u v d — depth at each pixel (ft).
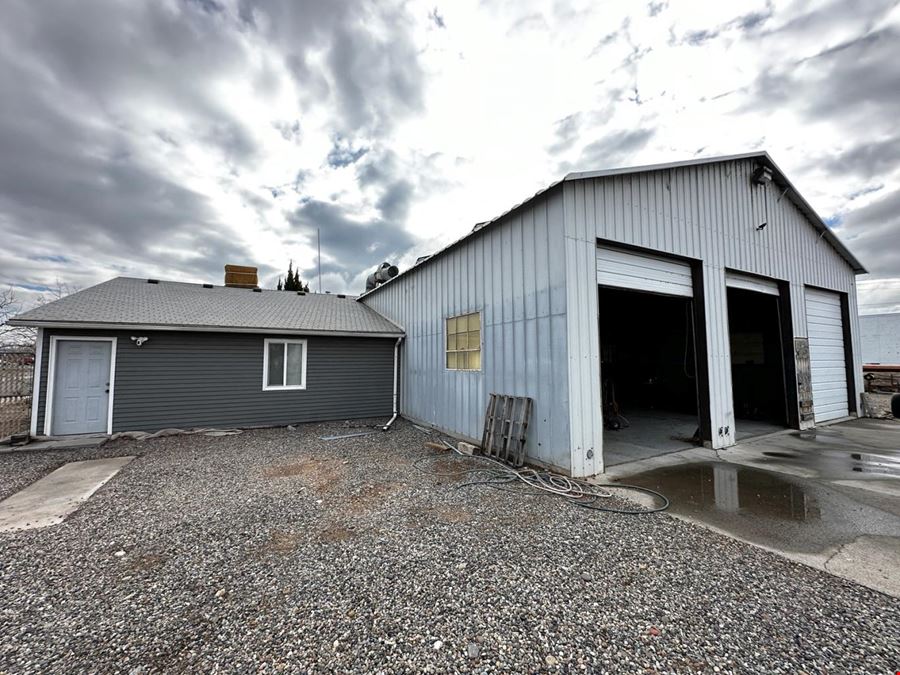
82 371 24.48
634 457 18.04
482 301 20.67
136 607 6.89
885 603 6.84
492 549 8.98
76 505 12.39
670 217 19.26
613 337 41.81
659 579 7.66
